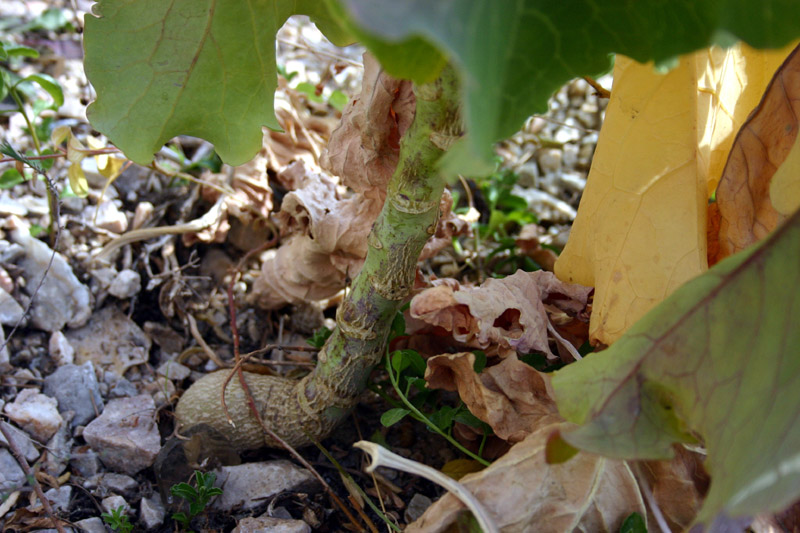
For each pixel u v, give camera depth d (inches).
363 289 12.1
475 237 19.6
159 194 19.7
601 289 11.7
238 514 13.5
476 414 12.0
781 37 7.3
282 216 16.0
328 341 13.3
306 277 16.1
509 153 23.5
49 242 18.0
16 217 17.5
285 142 19.4
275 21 11.5
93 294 17.3
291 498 13.8
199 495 12.8
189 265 17.9
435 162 9.8
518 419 11.7
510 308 12.0
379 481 14.3
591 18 7.2
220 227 18.6
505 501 10.1
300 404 13.8
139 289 17.6
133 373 16.5
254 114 12.4
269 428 14.1
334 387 13.3
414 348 15.0
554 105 25.4
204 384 14.5
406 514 13.7
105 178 19.5
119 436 14.4
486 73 5.9
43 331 16.5
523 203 20.5
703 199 11.1
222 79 11.9
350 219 15.0
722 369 7.8
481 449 13.0
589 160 23.7
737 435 7.7
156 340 17.2
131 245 18.3
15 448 12.9
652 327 8.1
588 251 12.3
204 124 12.4
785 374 7.6
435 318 11.7
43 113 20.9
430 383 12.4
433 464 14.7
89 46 11.5
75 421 15.0
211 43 11.5
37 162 17.4
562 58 7.3
